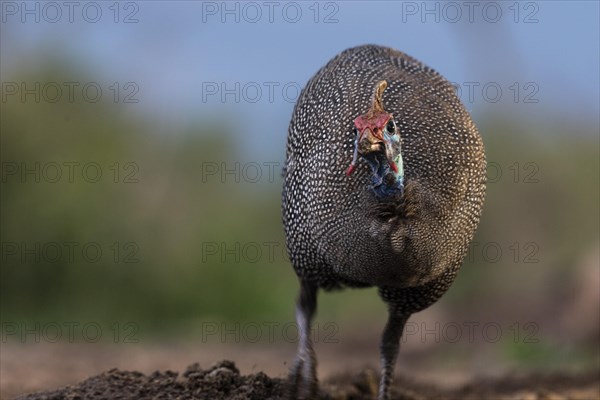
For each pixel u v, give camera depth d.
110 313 16.23
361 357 13.73
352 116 7.01
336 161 6.84
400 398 8.70
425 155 6.83
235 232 17.67
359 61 7.60
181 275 17.02
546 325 14.68
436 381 10.61
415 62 7.74
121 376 7.30
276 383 7.47
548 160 17.33
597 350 13.27
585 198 17.22
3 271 16.05
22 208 16.20
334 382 8.84
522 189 17.06
